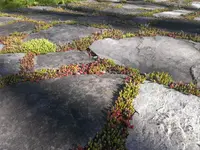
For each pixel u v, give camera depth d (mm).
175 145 429
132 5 1951
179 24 1300
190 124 479
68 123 477
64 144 431
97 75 667
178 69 719
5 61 768
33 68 717
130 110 498
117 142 421
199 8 1881
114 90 582
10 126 479
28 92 588
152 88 597
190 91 592
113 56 810
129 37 992
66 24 1184
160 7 1890
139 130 461
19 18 1349
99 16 1480
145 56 807
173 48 865
